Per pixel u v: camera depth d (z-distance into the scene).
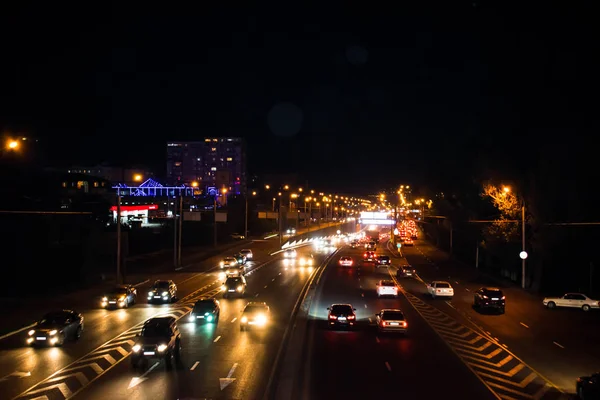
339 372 22.55
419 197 142.25
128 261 75.44
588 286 52.09
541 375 22.77
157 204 137.75
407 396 18.80
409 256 92.69
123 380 20.77
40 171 76.69
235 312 40.16
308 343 29.25
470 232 84.38
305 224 175.38
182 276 64.88
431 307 43.97
